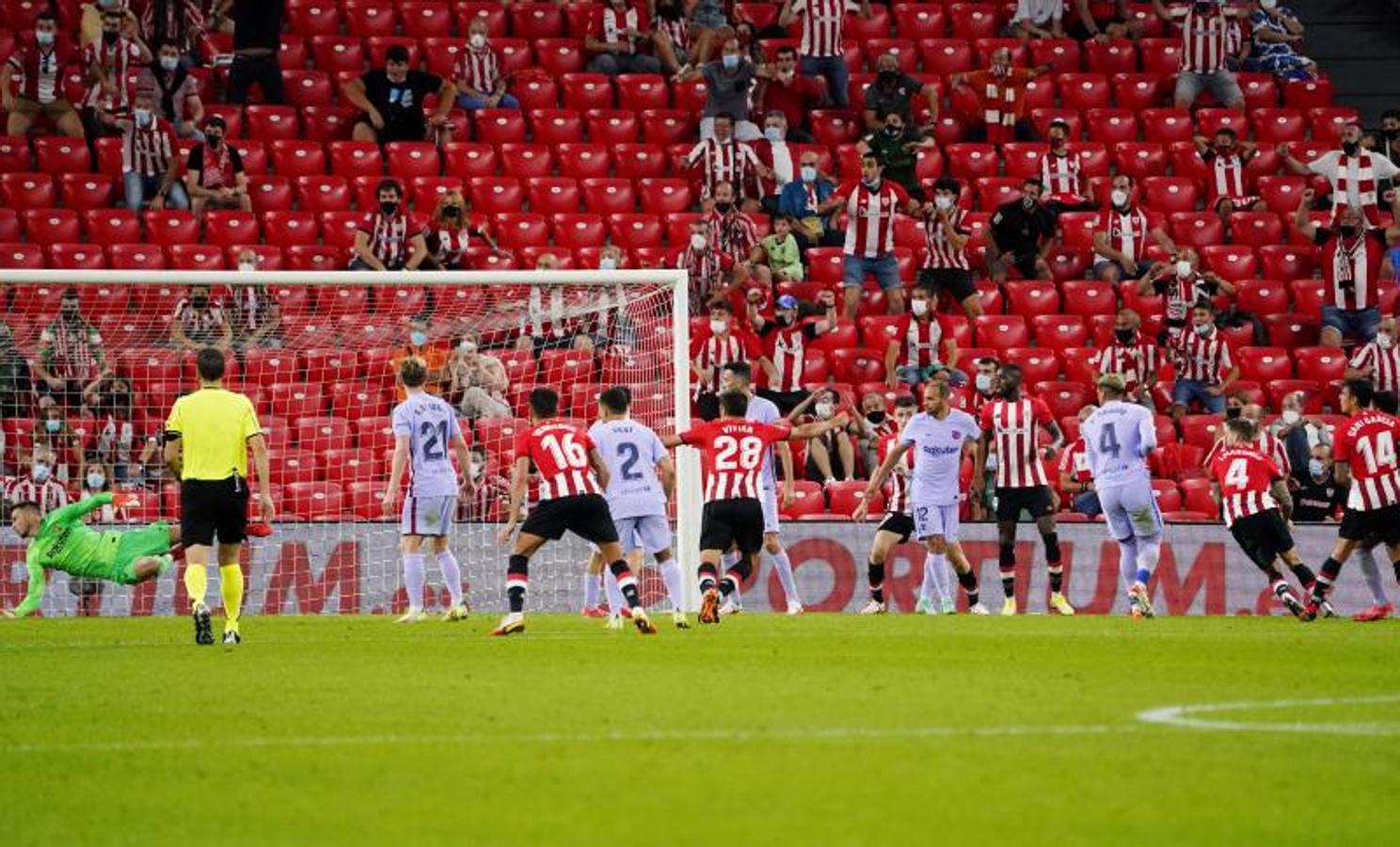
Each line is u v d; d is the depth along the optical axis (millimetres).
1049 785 27766
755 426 59312
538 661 45469
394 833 24906
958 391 82250
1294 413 78688
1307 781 28438
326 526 71125
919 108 99438
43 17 91625
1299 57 105500
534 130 96750
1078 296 91312
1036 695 37594
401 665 44531
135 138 89500
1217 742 31844
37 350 73375
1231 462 64562
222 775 29266
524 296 81000
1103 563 74125
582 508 54000
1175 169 99875
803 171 91062
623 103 99062
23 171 91438
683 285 67500
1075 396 85000
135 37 92500
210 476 51562
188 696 38562
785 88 97062
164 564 65625
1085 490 78938
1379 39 111250
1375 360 87688
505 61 100438
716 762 29578
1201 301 86562
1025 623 60781
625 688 39031
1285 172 100500
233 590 52438
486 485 72875
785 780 28078
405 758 30422
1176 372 86750
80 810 26812
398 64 93750
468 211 90562
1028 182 91250
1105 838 24469
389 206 84750
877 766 29172
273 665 44938
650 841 24125
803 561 73625
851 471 78375
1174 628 58531
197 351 75812
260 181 91500
